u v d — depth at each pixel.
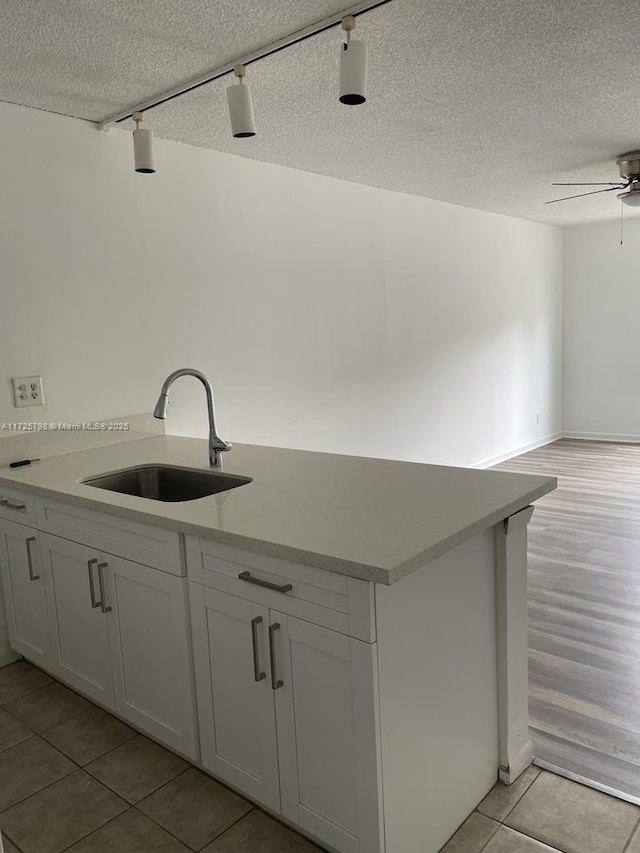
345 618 1.41
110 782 1.97
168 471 2.51
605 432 7.18
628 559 3.61
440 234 5.13
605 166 4.12
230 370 3.49
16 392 2.64
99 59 2.25
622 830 1.70
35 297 2.69
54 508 2.22
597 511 4.53
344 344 4.23
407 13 2.02
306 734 1.55
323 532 1.55
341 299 4.18
